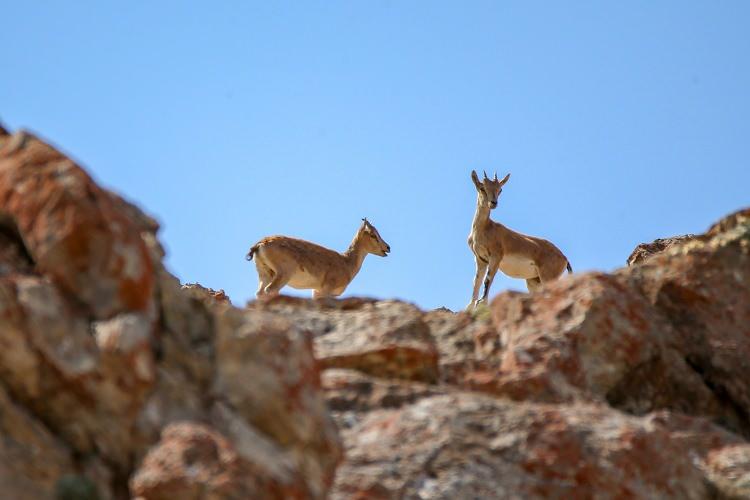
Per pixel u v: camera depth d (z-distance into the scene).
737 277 40.03
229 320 26.38
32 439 23.83
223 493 22.39
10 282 24.70
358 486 28.25
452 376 35.34
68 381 24.25
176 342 26.30
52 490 23.41
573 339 37.16
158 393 24.88
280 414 25.31
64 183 26.17
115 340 24.50
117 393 24.39
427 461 29.23
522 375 35.16
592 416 32.03
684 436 34.28
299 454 25.19
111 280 25.47
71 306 25.30
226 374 25.67
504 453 29.70
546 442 30.05
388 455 29.38
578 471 29.59
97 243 25.56
